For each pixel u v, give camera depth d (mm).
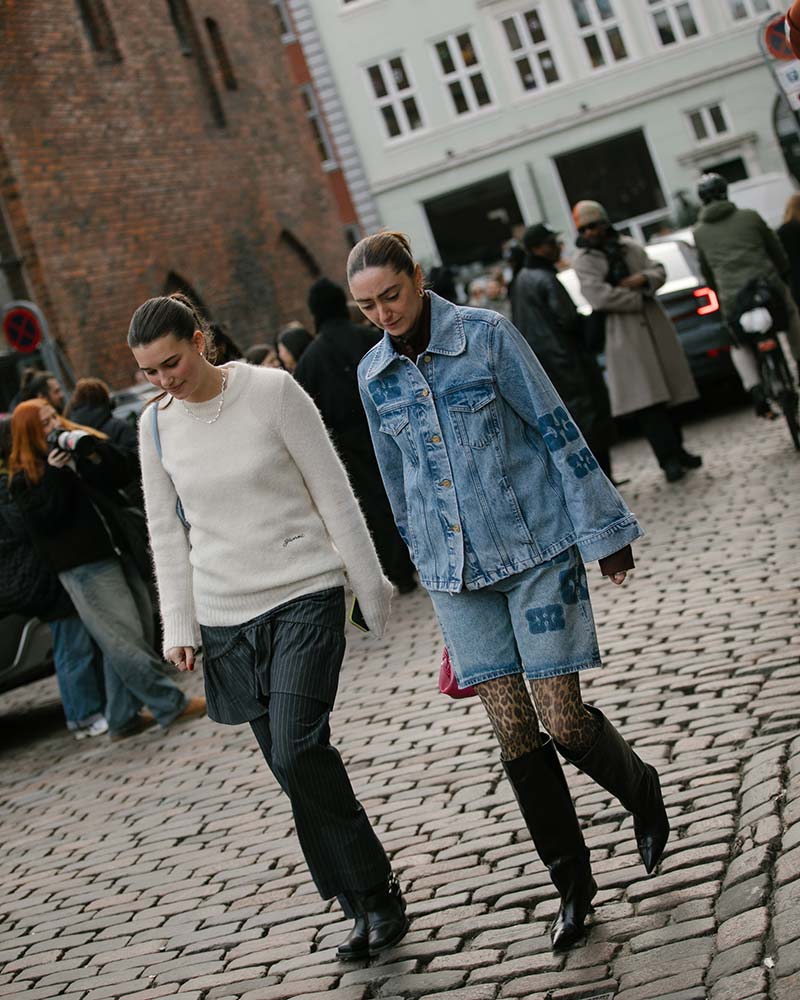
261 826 6230
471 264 47219
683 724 5734
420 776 6176
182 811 6820
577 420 11367
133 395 16656
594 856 4660
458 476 4043
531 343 11328
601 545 3965
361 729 7250
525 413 4051
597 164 46219
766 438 12781
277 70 28219
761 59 44688
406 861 5137
